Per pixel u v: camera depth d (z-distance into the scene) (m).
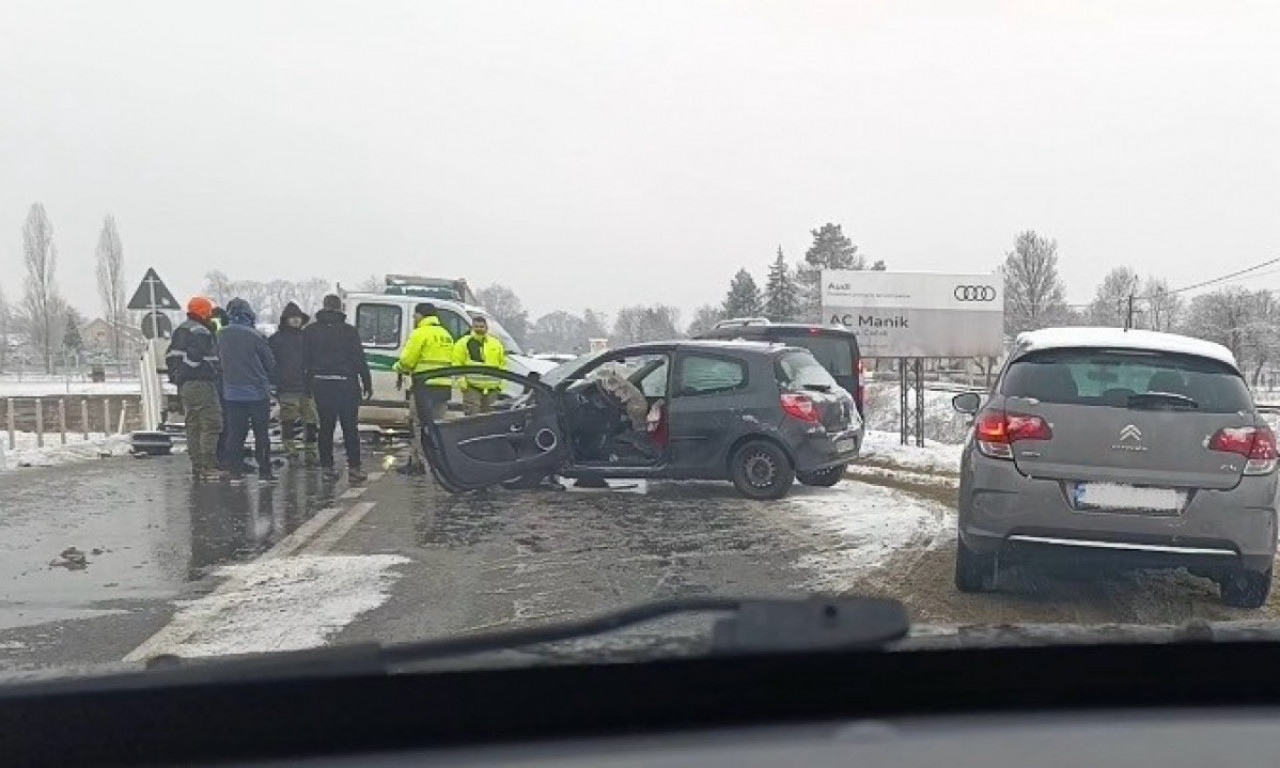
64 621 5.42
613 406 9.59
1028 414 5.67
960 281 17.11
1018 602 5.93
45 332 63.09
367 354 14.35
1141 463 5.50
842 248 69.19
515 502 9.41
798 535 7.89
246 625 5.35
